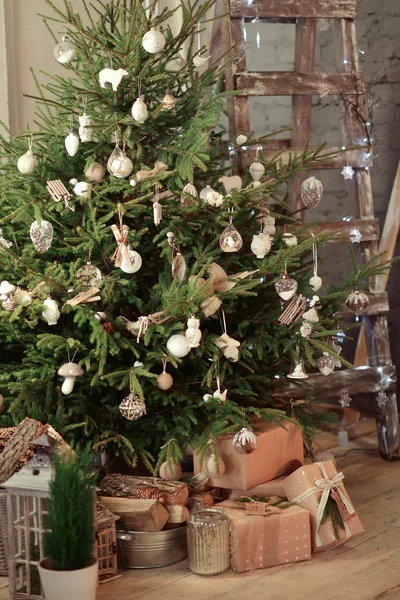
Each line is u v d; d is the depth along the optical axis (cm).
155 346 260
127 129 258
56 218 268
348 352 443
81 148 272
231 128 342
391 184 431
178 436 267
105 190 257
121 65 265
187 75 283
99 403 275
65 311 251
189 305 246
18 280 263
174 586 235
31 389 254
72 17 257
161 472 259
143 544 246
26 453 231
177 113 281
